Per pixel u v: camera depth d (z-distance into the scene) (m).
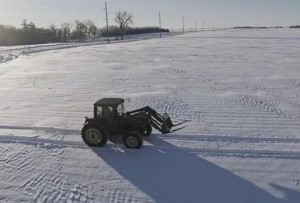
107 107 11.14
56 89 21.06
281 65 32.09
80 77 25.72
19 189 8.88
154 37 116.31
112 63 35.38
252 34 119.06
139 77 25.48
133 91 20.08
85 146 11.38
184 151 10.95
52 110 15.91
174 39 93.12
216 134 12.38
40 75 27.09
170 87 21.28
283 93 19.44
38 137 12.22
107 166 10.02
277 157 10.46
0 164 10.21
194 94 19.12
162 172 9.66
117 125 11.25
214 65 32.75
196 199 8.40
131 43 77.06
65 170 9.83
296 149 11.01
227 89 20.64
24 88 21.61
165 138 12.02
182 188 8.88
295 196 8.44
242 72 27.81
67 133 12.65
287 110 15.71
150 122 11.45
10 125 13.64
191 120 14.16
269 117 14.57
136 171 9.73
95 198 8.48
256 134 12.40
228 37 98.00
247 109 15.88
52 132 12.79
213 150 11.02
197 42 75.31
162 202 8.30
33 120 14.33
